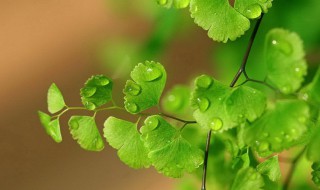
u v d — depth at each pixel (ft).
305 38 1.01
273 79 0.80
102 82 0.85
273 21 1.01
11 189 1.69
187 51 1.40
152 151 0.84
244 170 0.83
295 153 0.91
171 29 1.09
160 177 1.53
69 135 1.67
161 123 0.84
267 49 0.79
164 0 0.82
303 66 0.79
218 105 0.81
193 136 0.93
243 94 0.81
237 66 1.03
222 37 0.82
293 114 0.79
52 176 1.67
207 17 0.82
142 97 0.85
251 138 0.80
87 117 0.86
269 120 0.80
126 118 1.19
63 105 0.86
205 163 0.84
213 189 0.94
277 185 0.86
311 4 1.00
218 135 0.92
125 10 1.13
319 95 0.79
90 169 1.64
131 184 1.57
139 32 1.59
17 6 2.01
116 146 0.85
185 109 0.95
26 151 1.72
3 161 1.72
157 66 0.84
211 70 1.32
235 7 0.82
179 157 0.84
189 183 0.98
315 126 0.80
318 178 0.83
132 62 1.12
